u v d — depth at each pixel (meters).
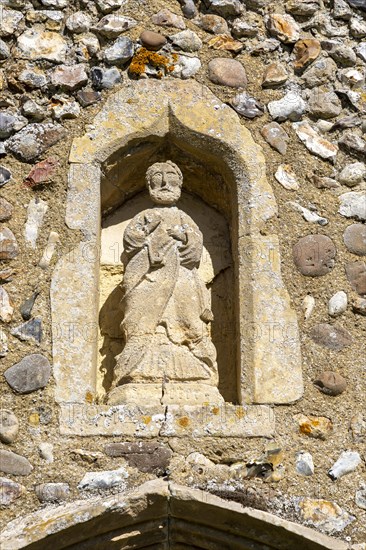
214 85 8.82
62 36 8.88
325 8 9.23
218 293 8.62
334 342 8.16
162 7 9.02
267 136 8.70
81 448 7.62
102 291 8.54
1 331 7.98
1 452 7.61
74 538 7.36
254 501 7.55
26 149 8.49
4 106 8.66
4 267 8.18
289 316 8.20
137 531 7.52
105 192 8.69
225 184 8.76
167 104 8.69
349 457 7.81
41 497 7.50
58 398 7.79
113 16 8.92
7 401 7.77
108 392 8.00
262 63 8.96
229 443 7.71
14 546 7.13
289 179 8.59
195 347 8.08
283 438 7.81
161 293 8.15
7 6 8.94
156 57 8.83
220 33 9.00
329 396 8.01
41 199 8.38
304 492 7.66
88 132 8.56
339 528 7.58
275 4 9.18
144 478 7.57
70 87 8.69
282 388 7.97
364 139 8.82
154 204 8.55
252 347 8.09
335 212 8.55
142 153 8.72
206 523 7.54
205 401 7.86
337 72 9.03
